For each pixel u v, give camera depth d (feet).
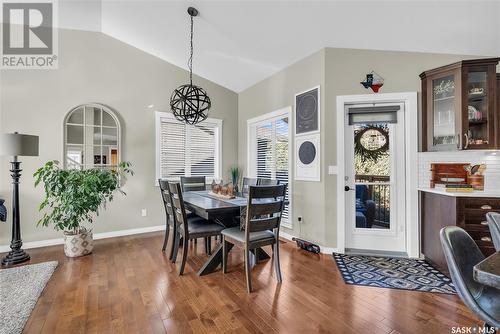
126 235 13.41
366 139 10.83
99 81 12.88
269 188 7.59
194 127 15.85
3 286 7.62
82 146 12.48
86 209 10.44
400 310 6.40
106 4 10.61
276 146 14.02
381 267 9.07
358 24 9.12
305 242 11.07
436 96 9.46
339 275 8.44
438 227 8.82
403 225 10.41
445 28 8.75
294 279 8.16
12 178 10.46
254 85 15.64
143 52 14.06
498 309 3.61
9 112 11.02
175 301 6.85
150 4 10.33
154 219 14.28
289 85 12.77
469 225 7.91
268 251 10.87
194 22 10.98
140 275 8.47
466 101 8.55
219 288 7.57
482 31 8.78
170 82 14.84
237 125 17.21
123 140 13.47
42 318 6.07
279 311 6.38
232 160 17.07
